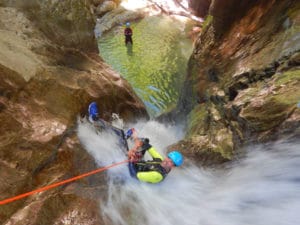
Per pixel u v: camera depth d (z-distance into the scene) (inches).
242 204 166.6
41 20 237.0
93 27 290.8
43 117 177.5
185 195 190.4
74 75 224.4
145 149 192.9
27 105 175.6
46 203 148.0
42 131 168.2
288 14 241.0
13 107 167.3
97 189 171.5
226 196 177.5
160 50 596.4
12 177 145.2
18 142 155.6
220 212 170.2
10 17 217.6
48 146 163.6
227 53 297.1
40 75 195.9
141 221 168.9
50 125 175.2
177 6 773.9
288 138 155.5
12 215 138.5
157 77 509.0
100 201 166.2
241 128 189.9
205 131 253.8
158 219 172.2
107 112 241.1
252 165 176.2
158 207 179.6
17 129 159.9
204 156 224.4
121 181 186.2
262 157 169.8
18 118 164.4
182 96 375.6
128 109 277.3
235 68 258.8
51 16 243.8
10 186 142.7
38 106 180.9
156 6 776.3
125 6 767.7
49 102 189.2
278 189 156.4
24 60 193.5
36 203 145.9
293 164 152.9
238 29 304.7
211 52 331.0
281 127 158.9
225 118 225.1
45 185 154.7
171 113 388.2
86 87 224.1
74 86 211.3
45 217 144.6
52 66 217.0
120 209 169.8
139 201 179.5
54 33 245.6
